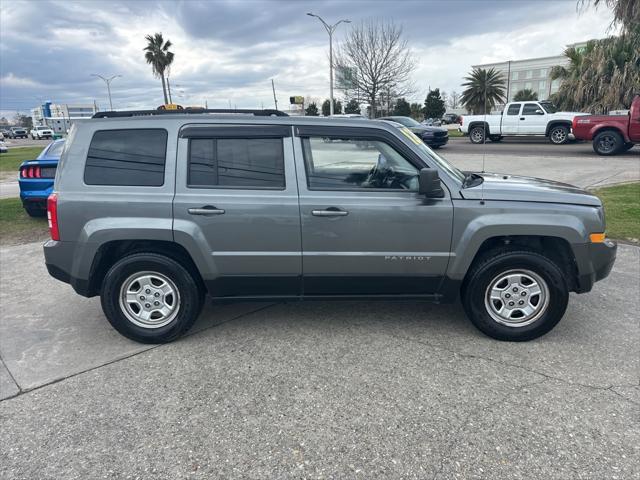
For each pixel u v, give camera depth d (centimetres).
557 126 2055
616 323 404
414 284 376
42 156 846
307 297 387
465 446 256
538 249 371
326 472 239
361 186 366
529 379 319
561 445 254
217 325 417
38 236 763
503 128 2184
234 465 246
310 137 365
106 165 367
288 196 361
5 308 470
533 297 370
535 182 409
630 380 316
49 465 248
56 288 527
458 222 358
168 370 342
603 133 1617
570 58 2508
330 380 324
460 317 425
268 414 288
